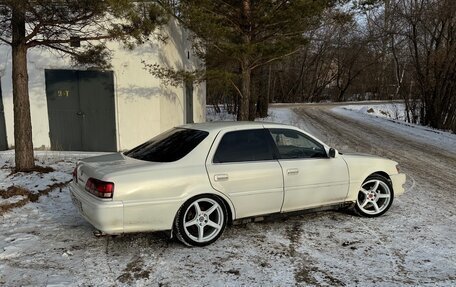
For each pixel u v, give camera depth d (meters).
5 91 11.34
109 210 4.12
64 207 6.04
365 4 11.23
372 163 5.77
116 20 9.05
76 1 6.65
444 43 20.89
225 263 4.18
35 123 11.45
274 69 53.84
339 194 5.49
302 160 5.24
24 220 5.44
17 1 6.20
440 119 21.11
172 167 4.47
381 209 5.82
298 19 10.72
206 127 5.07
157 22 8.17
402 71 31.55
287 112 31.80
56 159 9.90
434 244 4.77
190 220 4.57
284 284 3.75
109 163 4.66
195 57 16.58
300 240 4.85
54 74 11.29
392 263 4.23
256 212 4.93
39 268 4.03
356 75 59.75
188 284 3.73
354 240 4.87
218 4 11.28
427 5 20.98
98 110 11.38
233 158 4.82
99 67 8.88
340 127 20.48
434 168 10.17
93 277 3.85
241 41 11.25
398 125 22.09
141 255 4.36
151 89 11.23
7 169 8.29
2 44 10.59
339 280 3.84
